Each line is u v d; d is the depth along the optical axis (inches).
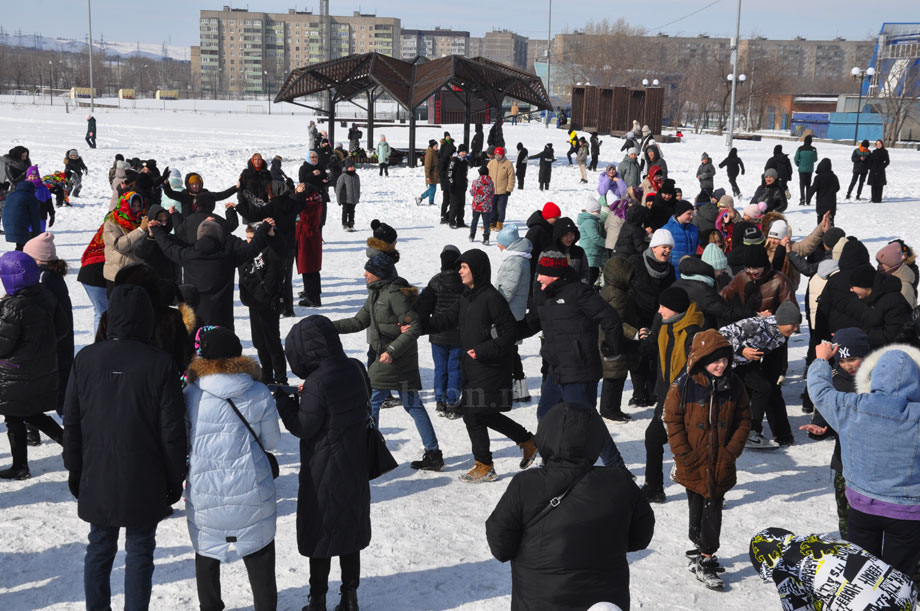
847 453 155.5
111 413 149.1
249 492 151.9
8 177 648.4
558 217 354.3
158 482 153.5
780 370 264.8
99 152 1268.5
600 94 2005.4
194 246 273.6
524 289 279.7
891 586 128.7
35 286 219.9
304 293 453.1
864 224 751.1
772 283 266.2
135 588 153.8
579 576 120.9
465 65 1185.4
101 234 334.0
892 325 243.4
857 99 2003.0
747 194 986.7
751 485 239.8
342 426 162.9
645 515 127.2
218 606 159.5
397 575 187.5
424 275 535.8
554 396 231.5
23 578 181.9
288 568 189.8
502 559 126.6
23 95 4714.6
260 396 153.9
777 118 3112.7
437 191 991.0
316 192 436.5
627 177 872.3
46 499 221.5
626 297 277.6
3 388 218.7
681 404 182.2
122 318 153.0
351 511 163.6
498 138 1299.2
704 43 6446.9
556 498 121.7
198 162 1197.1
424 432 245.0
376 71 1168.2
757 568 142.5
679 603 175.8
